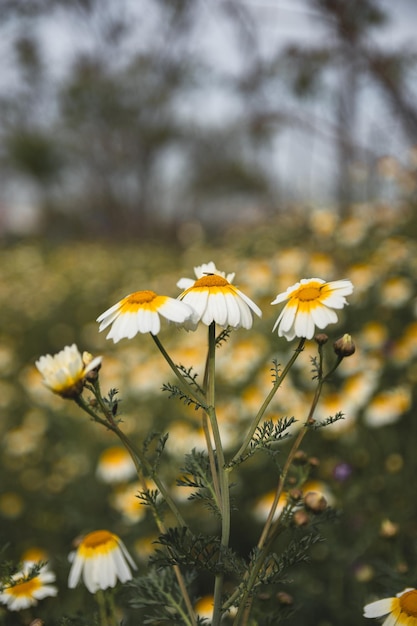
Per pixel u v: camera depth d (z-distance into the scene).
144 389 1.31
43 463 1.39
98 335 2.19
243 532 0.92
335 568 0.77
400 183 1.90
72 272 3.25
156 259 3.28
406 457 0.97
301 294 0.43
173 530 0.42
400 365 1.13
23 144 5.84
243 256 2.33
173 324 0.43
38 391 1.50
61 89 5.62
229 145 4.48
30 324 2.45
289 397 1.07
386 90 2.06
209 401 0.42
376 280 1.42
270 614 0.51
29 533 1.08
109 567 0.49
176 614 0.47
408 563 0.69
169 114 5.71
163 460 1.04
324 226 1.82
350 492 0.84
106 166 6.17
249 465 0.98
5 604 0.53
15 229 6.34
